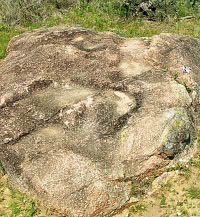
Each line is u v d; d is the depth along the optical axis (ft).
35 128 7.29
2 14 14.89
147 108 7.48
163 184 6.81
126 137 6.94
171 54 9.13
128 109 7.44
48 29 11.34
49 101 7.78
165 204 6.46
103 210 6.23
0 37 13.66
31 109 7.64
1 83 8.46
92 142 6.88
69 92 8.02
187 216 6.22
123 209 6.40
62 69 8.64
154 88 7.94
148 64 9.00
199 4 15.51
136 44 10.16
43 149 6.84
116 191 6.39
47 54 8.99
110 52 9.29
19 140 7.14
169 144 6.86
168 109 7.45
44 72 8.55
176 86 8.05
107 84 8.15
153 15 14.66
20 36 11.21
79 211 6.13
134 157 6.72
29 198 6.52
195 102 8.14
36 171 6.55
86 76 8.40
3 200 6.60
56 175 6.36
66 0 16.24
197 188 6.71
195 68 8.86
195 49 9.79
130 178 6.61
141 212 6.34
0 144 7.13
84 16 15.14
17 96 8.00
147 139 6.88
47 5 15.90
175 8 14.83
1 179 6.95
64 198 6.19
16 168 6.78
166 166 6.98
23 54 9.69
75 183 6.26
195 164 7.16
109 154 6.70
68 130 7.13
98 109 7.33
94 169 6.43
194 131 7.71
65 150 6.73
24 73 8.63
